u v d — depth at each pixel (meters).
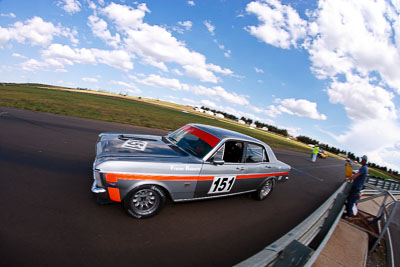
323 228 3.20
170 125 17.70
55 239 2.33
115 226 2.80
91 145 6.76
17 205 2.82
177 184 3.23
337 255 3.23
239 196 5.00
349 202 4.82
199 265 2.43
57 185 3.62
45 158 4.83
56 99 21.19
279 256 1.95
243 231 3.45
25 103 13.99
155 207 3.14
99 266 2.09
